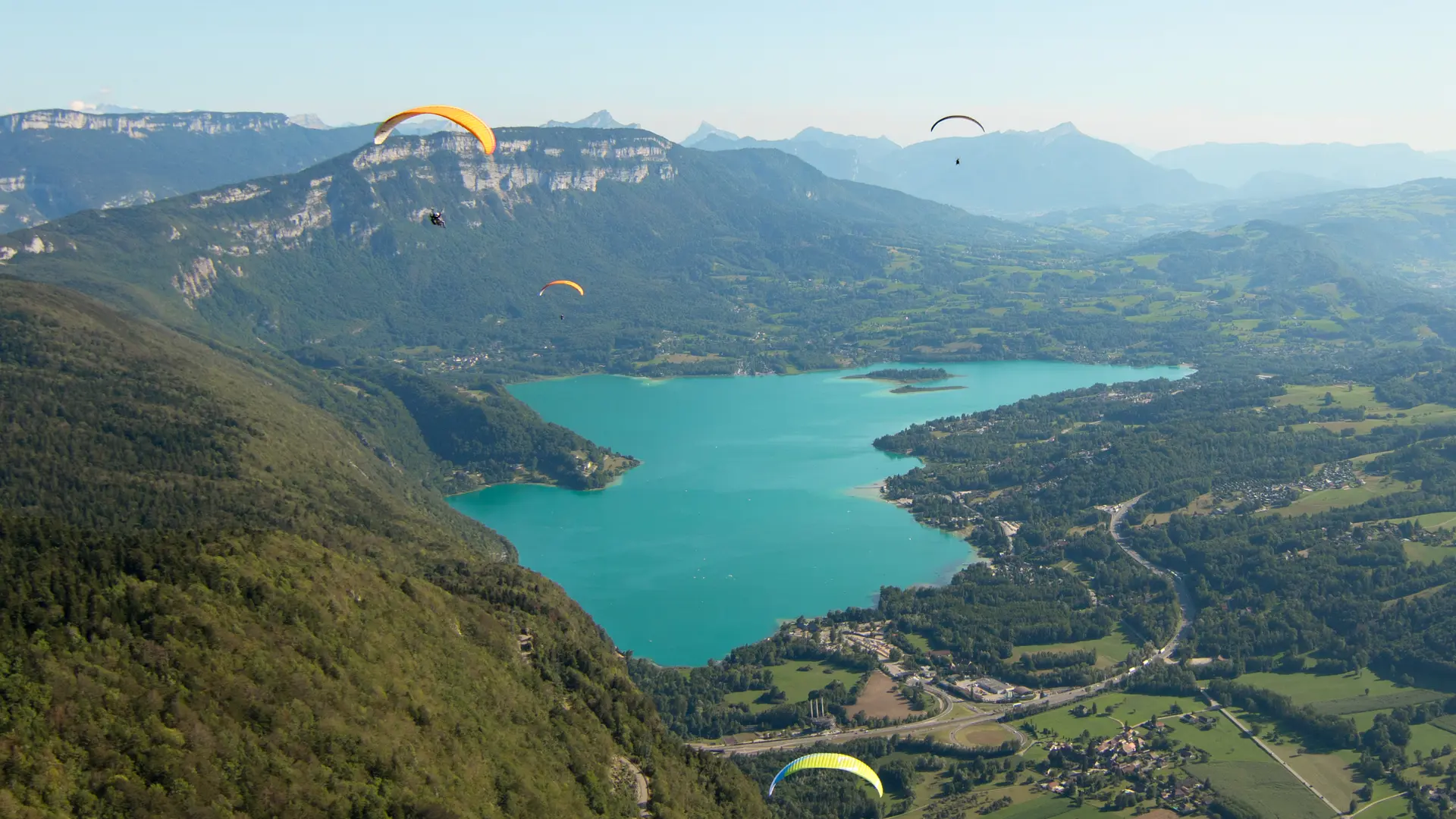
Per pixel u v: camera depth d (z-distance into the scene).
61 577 154.12
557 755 183.75
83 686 139.25
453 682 183.38
